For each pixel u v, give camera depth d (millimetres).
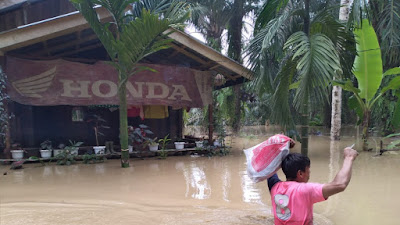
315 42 5176
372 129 14164
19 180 6355
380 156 8688
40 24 7480
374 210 4289
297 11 5766
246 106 22000
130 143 9078
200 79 10195
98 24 7012
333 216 4074
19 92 8070
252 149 2492
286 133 6227
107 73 8992
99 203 4777
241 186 5805
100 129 10211
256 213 4297
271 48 7312
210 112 10383
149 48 7270
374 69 8828
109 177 6617
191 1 15547
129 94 9281
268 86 7758
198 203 4777
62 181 6262
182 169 7477
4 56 8062
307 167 2322
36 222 3971
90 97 8812
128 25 7164
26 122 9312
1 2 9336
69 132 9828
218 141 10164
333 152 9641
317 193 2098
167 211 4391
